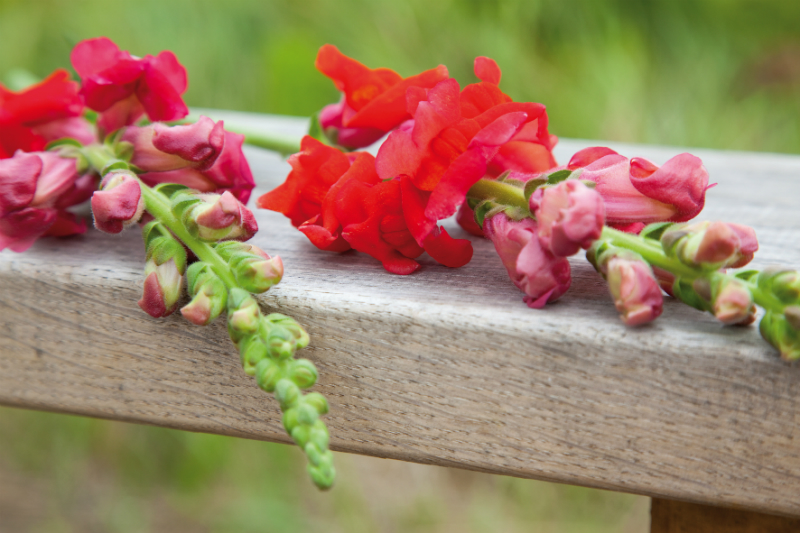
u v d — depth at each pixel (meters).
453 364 0.47
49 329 0.51
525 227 0.47
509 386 0.47
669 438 0.46
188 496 1.23
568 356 0.46
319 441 0.42
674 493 0.47
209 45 1.37
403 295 0.48
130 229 0.54
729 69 1.50
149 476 1.27
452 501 1.21
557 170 0.47
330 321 0.48
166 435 1.24
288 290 0.48
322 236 0.49
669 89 1.41
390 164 0.47
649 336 0.45
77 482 1.27
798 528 0.50
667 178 0.46
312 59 1.10
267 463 1.21
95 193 0.47
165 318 0.49
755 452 0.46
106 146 0.52
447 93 0.47
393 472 1.24
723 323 0.46
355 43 1.36
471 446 0.48
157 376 0.50
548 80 1.33
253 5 1.39
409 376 0.48
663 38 1.49
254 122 0.76
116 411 0.51
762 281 0.43
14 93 0.53
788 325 0.43
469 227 0.53
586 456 0.47
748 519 0.51
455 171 0.46
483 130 0.46
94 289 0.50
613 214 0.46
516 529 1.17
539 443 0.47
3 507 1.23
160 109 0.53
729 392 0.45
